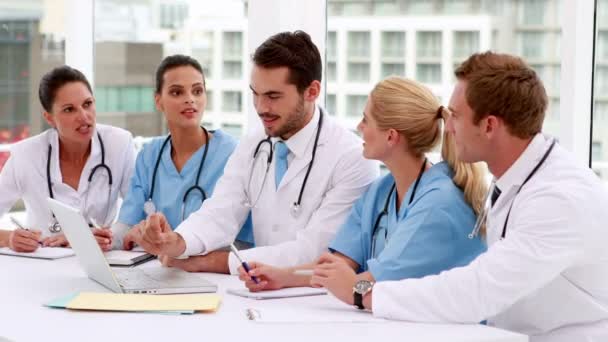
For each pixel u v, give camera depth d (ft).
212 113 12.85
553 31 10.09
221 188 8.71
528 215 5.72
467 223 6.71
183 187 9.57
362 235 7.63
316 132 8.36
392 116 6.95
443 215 6.66
